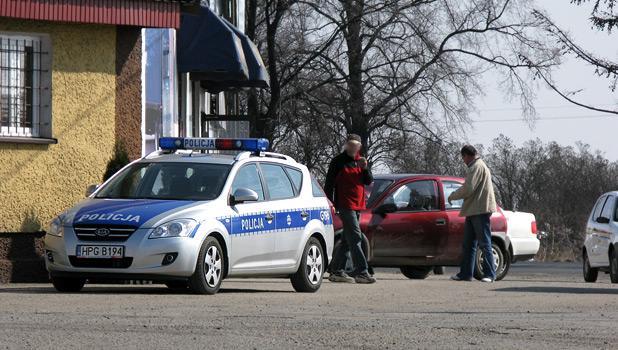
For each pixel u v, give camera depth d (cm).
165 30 5572
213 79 6334
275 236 4022
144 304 3281
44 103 4744
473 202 5209
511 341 2498
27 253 4662
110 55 4869
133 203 3753
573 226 16162
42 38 4744
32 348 2281
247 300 3544
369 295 3947
